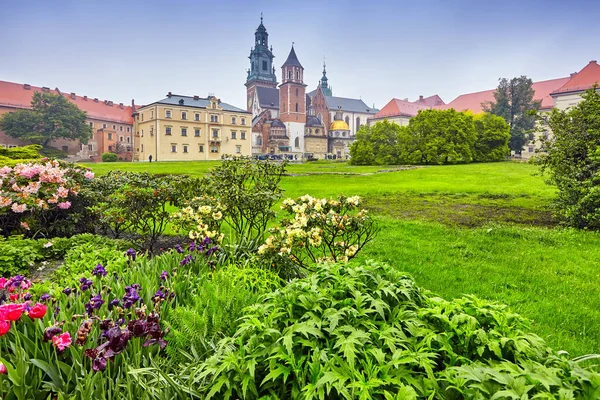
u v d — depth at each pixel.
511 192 17.25
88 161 76.19
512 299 4.86
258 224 6.62
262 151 93.56
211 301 2.93
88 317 2.54
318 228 4.66
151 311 2.73
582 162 9.80
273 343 2.08
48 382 2.03
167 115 69.19
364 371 1.89
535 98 83.69
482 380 1.72
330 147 103.88
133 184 6.84
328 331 2.17
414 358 1.92
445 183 22.11
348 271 2.81
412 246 7.49
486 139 47.12
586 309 4.56
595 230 9.01
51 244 5.77
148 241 7.22
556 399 1.65
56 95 70.56
